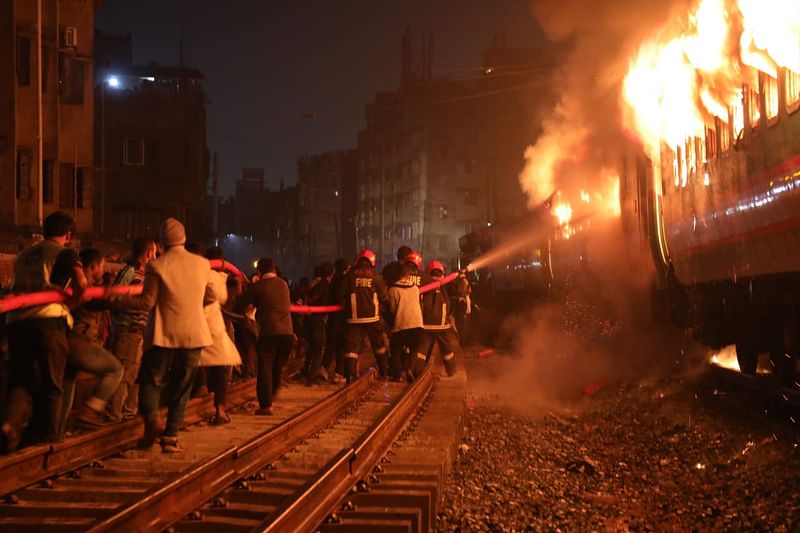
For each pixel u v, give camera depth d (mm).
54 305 7598
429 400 13375
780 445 10016
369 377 15375
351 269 14930
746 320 13398
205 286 8797
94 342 8336
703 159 13938
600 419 13883
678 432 11898
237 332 15133
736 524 7488
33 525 5766
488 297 36531
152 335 8344
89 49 35250
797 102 9672
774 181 10633
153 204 50750
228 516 6254
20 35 31609
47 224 7723
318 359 15398
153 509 5746
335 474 6852
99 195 48219
